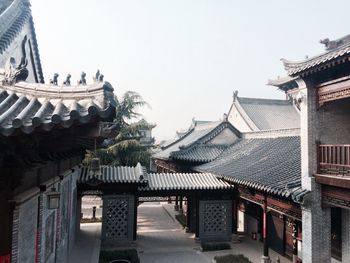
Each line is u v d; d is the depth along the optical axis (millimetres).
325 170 11367
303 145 12086
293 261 16344
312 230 11367
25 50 10594
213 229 20172
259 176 15914
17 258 5465
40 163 5988
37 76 13328
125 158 31281
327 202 11281
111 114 3809
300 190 11867
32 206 6750
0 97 4746
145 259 17391
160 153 36875
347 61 9469
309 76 11641
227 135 28922
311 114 11930
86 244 17797
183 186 19516
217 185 19859
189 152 27031
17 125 3609
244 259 17109
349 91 10250
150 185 19469
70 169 13203
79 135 3945
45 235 8305
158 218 27547
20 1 9648
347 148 10375
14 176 5094
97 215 27828
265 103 41344
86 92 4148
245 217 23000
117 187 18891
